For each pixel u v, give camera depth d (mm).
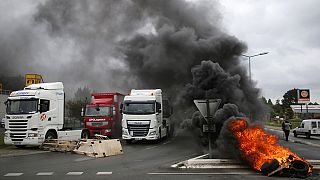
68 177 9883
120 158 14680
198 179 9336
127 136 21391
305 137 32750
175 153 16422
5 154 16328
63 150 17344
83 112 25812
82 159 14367
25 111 18078
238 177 9609
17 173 10641
